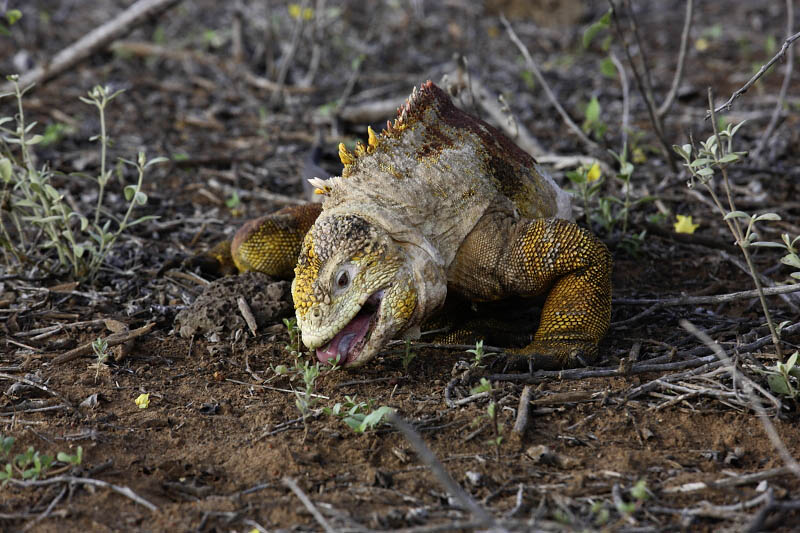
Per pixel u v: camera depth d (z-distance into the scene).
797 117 18.86
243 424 8.00
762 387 8.17
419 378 8.87
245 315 9.92
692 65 24.30
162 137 18.50
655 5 32.22
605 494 6.70
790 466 6.57
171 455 7.45
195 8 29.50
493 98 16.17
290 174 16.52
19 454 7.29
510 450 7.41
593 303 9.15
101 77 22.53
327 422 7.91
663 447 7.48
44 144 16.97
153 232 13.45
